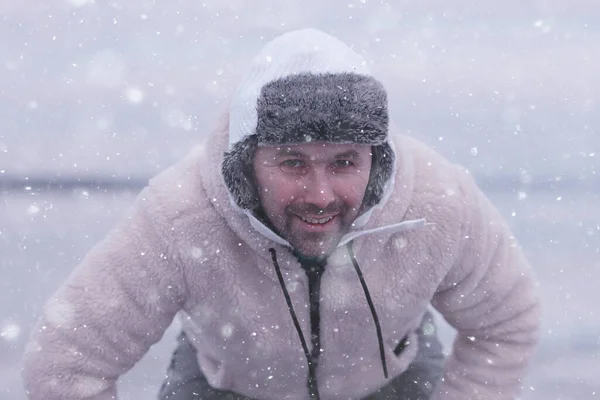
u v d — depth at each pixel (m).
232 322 3.40
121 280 3.25
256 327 3.39
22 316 5.61
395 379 3.84
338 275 3.31
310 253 3.11
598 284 6.31
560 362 4.88
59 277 6.56
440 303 3.67
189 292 3.34
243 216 3.20
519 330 3.65
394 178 3.22
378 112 3.00
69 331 3.25
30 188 11.16
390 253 3.34
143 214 3.30
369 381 3.73
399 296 3.40
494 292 3.58
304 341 3.37
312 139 2.93
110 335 3.28
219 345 3.54
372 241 3.29
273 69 3.12
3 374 4.68
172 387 3.90
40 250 7.45
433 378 3.88
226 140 3.24
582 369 4.79
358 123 2.93
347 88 2.97
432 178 3.39
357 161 3.02
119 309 3.26
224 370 3.73
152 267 3.24
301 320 3.39
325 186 2.99
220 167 3.16
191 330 3.77
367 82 3.06
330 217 3.08
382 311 3.43
